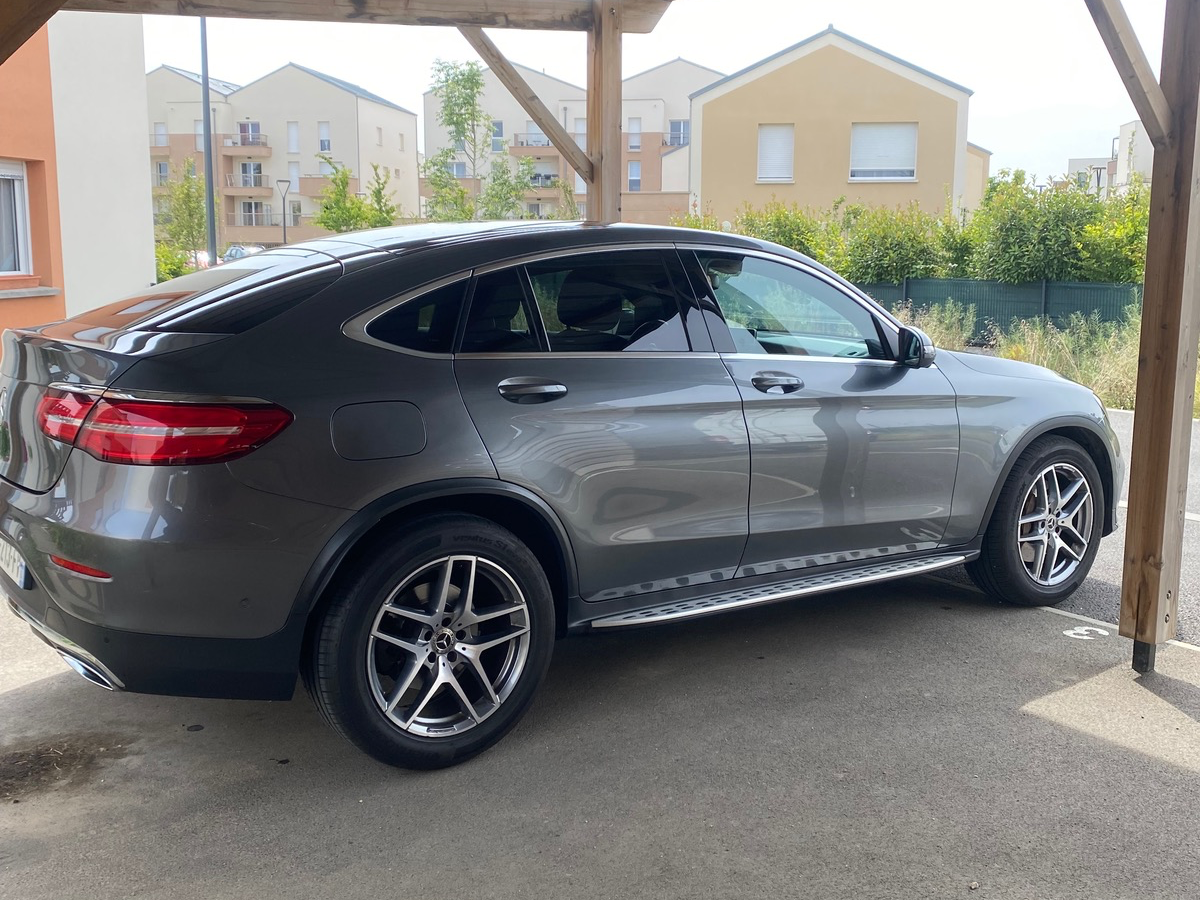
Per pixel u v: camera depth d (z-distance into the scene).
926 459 4.45
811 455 4.11
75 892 2.72
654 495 3.74
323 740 3.63
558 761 3.46
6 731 3.66
